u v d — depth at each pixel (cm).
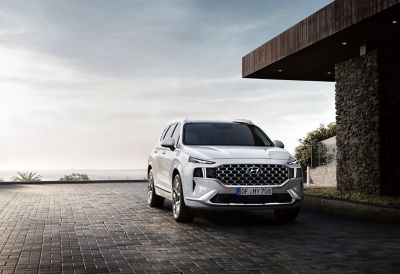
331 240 675
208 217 925
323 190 1412
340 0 1085
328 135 2033
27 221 864
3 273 492
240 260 548
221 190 773
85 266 521
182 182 821
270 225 822
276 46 1405
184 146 883
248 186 775
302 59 1387
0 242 661
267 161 796
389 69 1212
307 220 892
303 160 2017
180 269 506
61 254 582
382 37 1164
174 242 660
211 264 529
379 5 945
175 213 863
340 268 510
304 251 598
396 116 1216
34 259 555
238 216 941
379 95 1202
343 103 1353
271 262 538
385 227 802
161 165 991
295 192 806
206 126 954
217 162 784
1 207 1088
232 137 930
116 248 618
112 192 1534
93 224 827
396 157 1216
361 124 1271
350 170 1322
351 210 975
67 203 1180
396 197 1152
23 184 2002
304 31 1245
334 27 1110
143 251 600
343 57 1366
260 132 968
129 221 865
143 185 1911
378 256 569
